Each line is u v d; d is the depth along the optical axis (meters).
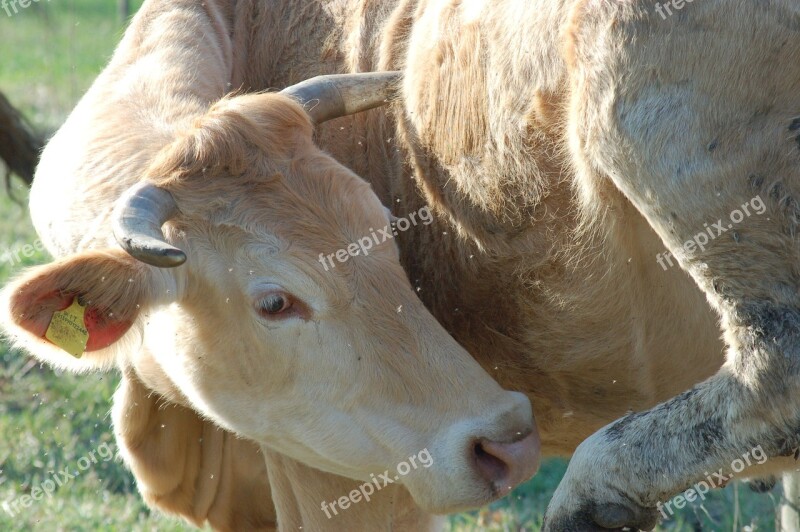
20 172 14.60
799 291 5.47
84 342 6.07
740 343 5.59
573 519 5.80
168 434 8.07
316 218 6.35
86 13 36.47
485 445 6.15
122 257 6.07
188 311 6.48
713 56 5.37
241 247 6.30
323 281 6.25
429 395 6.26
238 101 6.63
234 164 6.38
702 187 5.45
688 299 6.15
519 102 6.15
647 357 6.45
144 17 8.09
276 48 7.84
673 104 5.44
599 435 5.86
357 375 6.31
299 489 7.25
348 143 7.38
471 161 6.50
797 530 8.23
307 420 6.47
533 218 6.32
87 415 11.63
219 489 8.41
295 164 6.49
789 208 5.41
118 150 6.96
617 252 6.11
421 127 6.76
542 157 6.14
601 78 5.59
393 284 6.37
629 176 5.61
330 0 7.63
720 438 5.55
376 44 7.29
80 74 26.64
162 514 9.11
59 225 7.08
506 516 9.95
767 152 5.39
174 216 6.27
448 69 6.55
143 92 7.41
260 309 6.31
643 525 5.75
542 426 7.30
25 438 11.20
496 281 6.66
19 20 34.97
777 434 5.46
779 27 5.31
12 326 5.91
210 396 6.71
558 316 6.52
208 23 7.86
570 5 5.84
